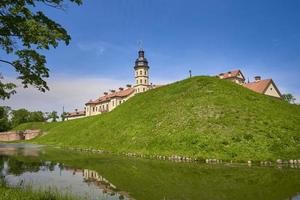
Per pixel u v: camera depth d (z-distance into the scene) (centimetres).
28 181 2180
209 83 5725
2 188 1391
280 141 3519
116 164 3139
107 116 7094
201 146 3631
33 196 1329
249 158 3150
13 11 1641
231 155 3278
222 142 3588
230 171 2539
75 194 1716
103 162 3338
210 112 4519
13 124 17038
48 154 4544
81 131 7081
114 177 2316
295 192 1734
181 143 3881
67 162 3388
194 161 3259
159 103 5831
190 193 1742
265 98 5325
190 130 4138
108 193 1759
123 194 1731
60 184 2053
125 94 13588
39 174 2511
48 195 1430
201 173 2453
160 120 4978
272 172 2469
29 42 1727
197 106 4856
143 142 4444
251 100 5009
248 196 1661
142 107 6166
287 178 2188
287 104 5334
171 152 3731
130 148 4434
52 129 10488
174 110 5097
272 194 1698
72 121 9662
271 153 3250
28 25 1659
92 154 4431
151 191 1803
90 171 2656
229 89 5388
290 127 3959
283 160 3027
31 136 11775
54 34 1731
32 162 3425
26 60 1792
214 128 3994
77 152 4906
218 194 1711
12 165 3155
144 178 2255
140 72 14350
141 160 3472
